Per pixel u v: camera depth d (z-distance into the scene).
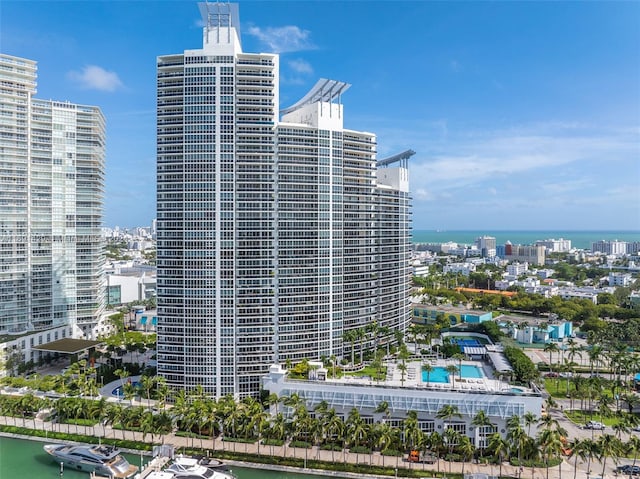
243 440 170.88
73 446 164.12
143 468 149.62
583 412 195.88
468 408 164.25
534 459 153.50
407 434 148.88
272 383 180.75
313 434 154.75
